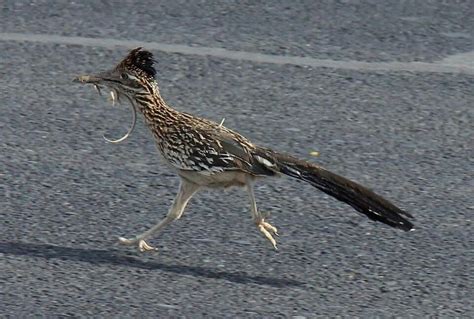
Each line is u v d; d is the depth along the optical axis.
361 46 17.38
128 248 11.98
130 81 11.74
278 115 15.36
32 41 17.31
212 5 18.69
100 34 17.61
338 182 11.30
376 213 11.27
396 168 14.08
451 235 12.45
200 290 11.20
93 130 14.82
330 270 11.65
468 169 14.07
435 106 15.66
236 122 15.14
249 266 11.70
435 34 17.78
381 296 11.20
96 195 13.18
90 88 15.99
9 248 11.89
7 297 10.96
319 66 16.72
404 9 18.59
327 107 15.59
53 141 14.52
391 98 15.88
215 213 12.77
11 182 13.42
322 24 18.06
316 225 12.59
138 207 12.94
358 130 14.99
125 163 14.01
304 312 10.85
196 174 11.59
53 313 10.72
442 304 11.09
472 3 18.84
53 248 11.95
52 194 13.16
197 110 15.43
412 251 12.06
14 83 16.06
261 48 17.25
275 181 13.49
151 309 10.81
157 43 17.33
